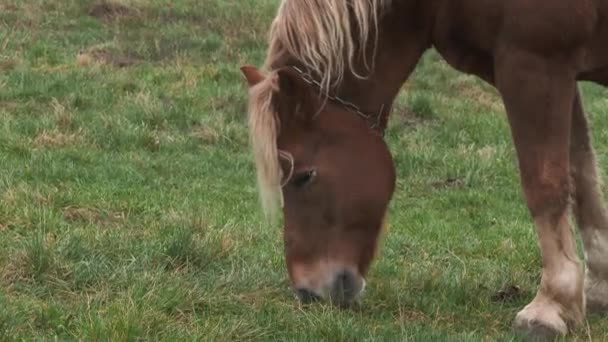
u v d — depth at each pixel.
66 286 6.39
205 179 10.54
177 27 18.39
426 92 15.54
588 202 6.48
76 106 13.06
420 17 5.80
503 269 7.57
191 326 5.82
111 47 16.70
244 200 9.75
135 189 9.52
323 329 5.72
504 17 5.57
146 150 11.60
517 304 6.75
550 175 5.64
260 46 17.70
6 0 19.00
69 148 11.06
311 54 5.64
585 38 5.61
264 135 5.33
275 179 5.32
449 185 11.23
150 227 8.06
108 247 7.17
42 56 15.60
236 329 5.73
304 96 5.54
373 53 5.77
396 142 12.76
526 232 8.93
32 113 12.57
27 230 7.65
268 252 7.62
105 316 5.71
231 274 6.83
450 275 7.22
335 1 5.62
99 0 19.44
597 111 15.15
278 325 5.93
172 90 14.30
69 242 6.98
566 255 5.74
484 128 13.62
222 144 12.18
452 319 6.36
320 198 5.64
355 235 5.68
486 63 5.95
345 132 5.67
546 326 5.62
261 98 5.42
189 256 7.15
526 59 5.59
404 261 7.84
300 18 5.67
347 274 5.63
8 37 16.39
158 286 6.23
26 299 6.08
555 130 5.64
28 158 10.33
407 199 10.55
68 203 8.67
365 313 6.38
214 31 18.62
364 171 5.66
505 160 12.00
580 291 5.77
